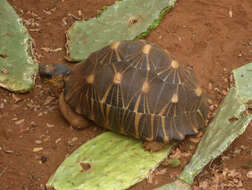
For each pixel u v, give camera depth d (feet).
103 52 7.39
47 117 7.63
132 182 7.12
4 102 7.70
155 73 7.24
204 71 8.16
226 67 8.21
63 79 7.56
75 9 8.82
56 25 8.61
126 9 8.71
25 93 7.80
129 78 7.22
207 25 8.69
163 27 8.64
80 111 7.36
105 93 7.25
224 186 7.16
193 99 7.31
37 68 7.92
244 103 7.72
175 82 7.26
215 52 8.37
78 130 7.54
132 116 7.22
